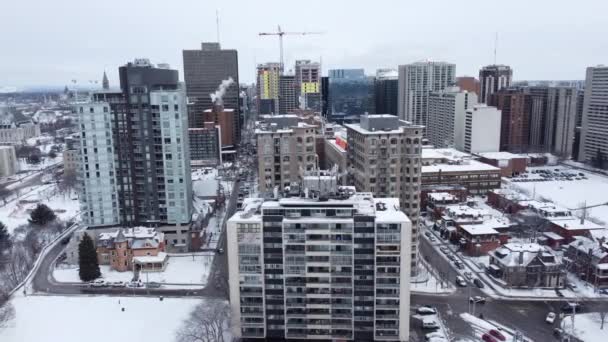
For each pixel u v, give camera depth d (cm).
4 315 16912
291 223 14712
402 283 14875
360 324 15288
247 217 15212
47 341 15900
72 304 18550
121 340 15888
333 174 16250
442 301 18400
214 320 15438
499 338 15525
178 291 19650
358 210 15025
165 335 16125
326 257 14888
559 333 15788
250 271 15125
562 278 19362
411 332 16262
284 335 15500
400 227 14538
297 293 15200
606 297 18450
